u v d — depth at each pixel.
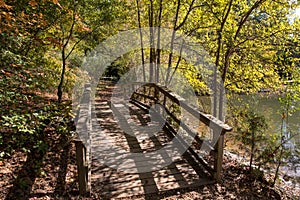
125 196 2.67
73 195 2.60
